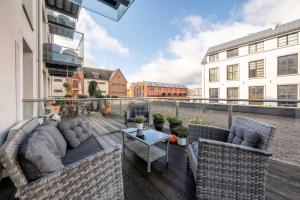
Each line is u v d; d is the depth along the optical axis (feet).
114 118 18.48
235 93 46.55
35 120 6.93
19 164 3.06
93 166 3.48
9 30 5.86
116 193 4.11
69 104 14.29
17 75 6.95
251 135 4.41
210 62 52.44
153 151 7.48
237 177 4.20
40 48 13.52
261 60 41.06
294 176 5.82
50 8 23.48
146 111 14.15
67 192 3.02
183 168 6.56
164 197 4.84
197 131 6.68
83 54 22.90
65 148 5.76
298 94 35.09
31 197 2.59
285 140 11.02
